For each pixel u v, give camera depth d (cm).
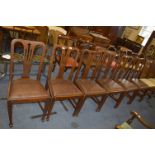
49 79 213
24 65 187
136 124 278
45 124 208
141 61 320
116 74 296
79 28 558
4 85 250
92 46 301
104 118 263
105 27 679
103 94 241
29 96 170
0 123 186
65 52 207
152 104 380
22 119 202
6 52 257
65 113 240
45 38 322
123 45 702
